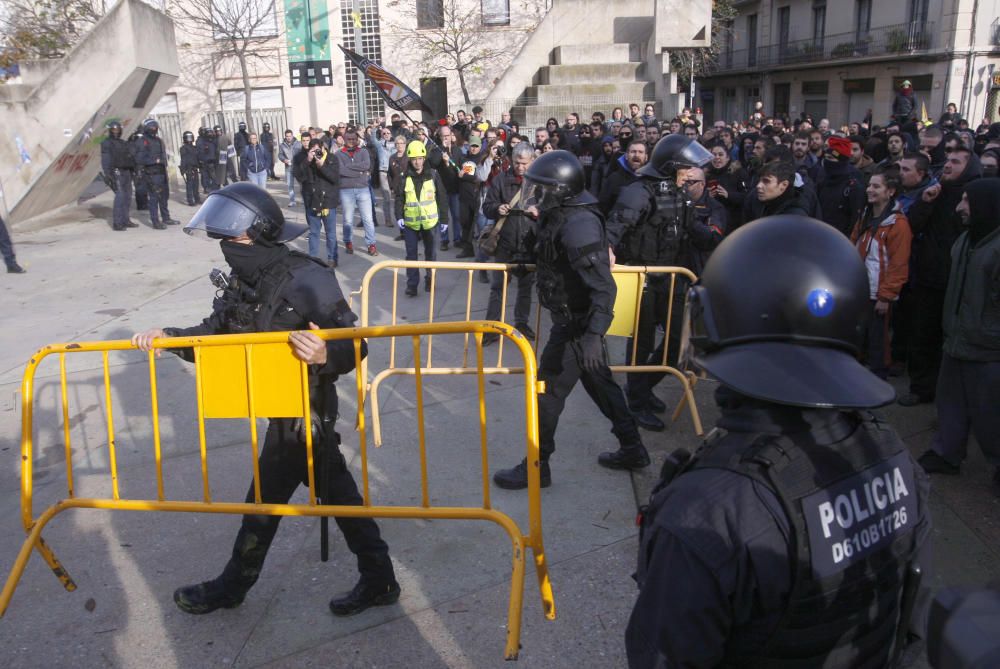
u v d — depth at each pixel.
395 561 3.51
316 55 25.09
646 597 1.30
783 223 1.43
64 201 15.20
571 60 17.45
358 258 10.88
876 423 1.46
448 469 4.38
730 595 1.25
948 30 26.12
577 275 3.77
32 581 3.44
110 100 13.84
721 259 1.44
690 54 21.83
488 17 25.00
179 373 6.07
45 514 3.05
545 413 3.94
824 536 1.26
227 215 2.80
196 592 3.13
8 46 19.02
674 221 4.55
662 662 1.26
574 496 4.04
